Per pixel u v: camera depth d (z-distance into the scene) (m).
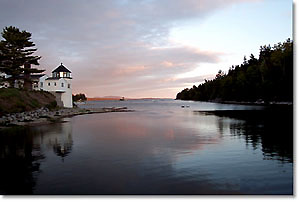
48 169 11.34
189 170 11.00
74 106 77.50
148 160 12.79
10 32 46.22
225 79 134.50
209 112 55.09
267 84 77.00
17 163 12.38
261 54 107.31
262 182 9.41
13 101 39.47
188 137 20.14
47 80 63.66
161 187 9.02
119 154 14.22
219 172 10.66
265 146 15.96
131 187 9.05
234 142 17.55
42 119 35.69
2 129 25.64
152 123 32.16
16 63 45.56
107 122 33.81
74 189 8.94
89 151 15.07
